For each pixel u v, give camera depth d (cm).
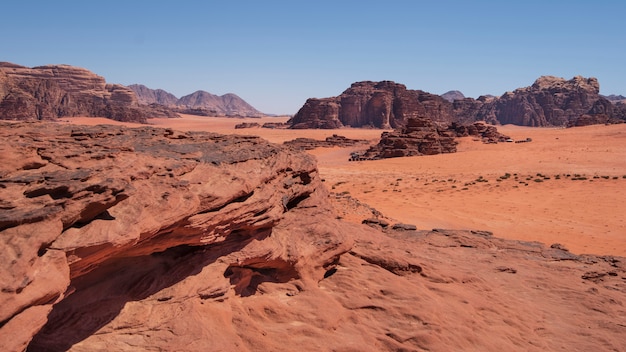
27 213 864
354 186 6488
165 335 1123
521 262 2539
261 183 1573
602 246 3497
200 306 1253
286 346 1269
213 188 1323
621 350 1623
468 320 1617
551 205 5078
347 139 15125
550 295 2094
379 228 3095
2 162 1005
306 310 1469
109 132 1498
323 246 1753
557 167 7975
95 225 975
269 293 1533
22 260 805
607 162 8338
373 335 1424
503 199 5422
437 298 1736
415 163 9281
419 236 2883
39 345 1006
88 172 1036
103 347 1048
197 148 1658
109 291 1148
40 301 835
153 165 1242
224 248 1404
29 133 1220
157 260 1277
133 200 1082
